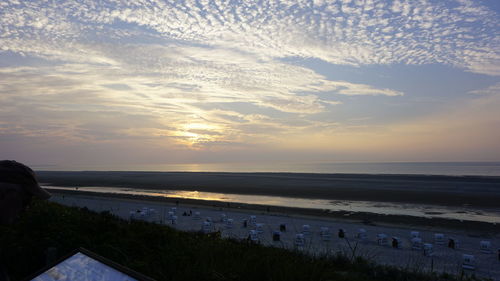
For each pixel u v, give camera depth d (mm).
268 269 5988
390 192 58781
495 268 14102
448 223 27125
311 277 6070
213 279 5695
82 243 7301
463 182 78562
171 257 6516
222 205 39125
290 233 21906
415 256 15969
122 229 8852
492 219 31109
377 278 9141
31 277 1971
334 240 19797
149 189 74250
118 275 1876
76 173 181000
